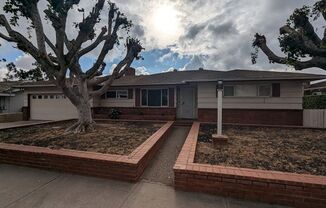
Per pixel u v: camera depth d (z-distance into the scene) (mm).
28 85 16594
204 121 12734
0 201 3377
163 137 7512
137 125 10133
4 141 6453
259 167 4312
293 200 3266
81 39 6484
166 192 3705
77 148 5566
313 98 14531
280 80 11477
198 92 12875
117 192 3695
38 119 16812
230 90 12469
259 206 3291
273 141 6762
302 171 4121
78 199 3447
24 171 4625
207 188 3650
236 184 3508
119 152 5195
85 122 8492
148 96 14859
